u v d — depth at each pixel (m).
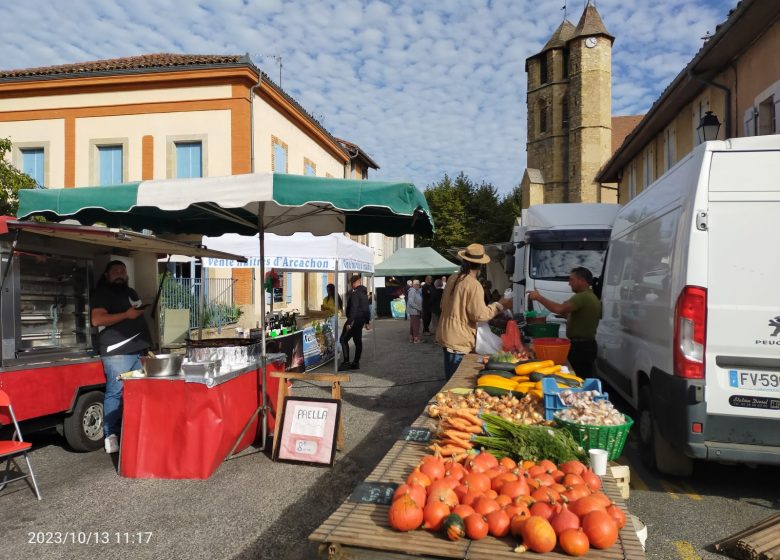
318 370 12.01
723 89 12.22
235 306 17.36
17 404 5.45
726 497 4.71
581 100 42.34
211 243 10.66
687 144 15.38
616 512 2.44
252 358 6.15
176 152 18.50
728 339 4.26
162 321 9.43
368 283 31.20
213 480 5.17
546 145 46.09
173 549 3.86
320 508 4.54
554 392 3.93
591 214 12.24
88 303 6.51
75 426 6.10
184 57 20.06
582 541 2.22
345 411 8.04
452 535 2.35
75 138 18.73
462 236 44.91
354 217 7.75
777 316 4.20
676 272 4.53
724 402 4.25
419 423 4.02
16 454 4.77
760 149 4.33
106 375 6.20
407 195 5.03
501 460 3.13
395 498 2.55
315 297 26.03
